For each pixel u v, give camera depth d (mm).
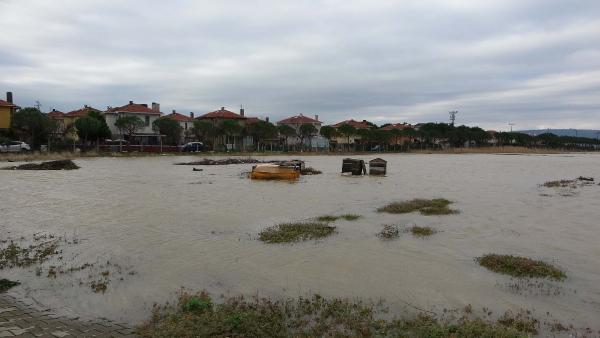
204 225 16188
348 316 7996
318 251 12570
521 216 18172
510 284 9914
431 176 38969
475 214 18562
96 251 12516
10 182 30297
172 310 8336
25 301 8766
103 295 9195
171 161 55875
